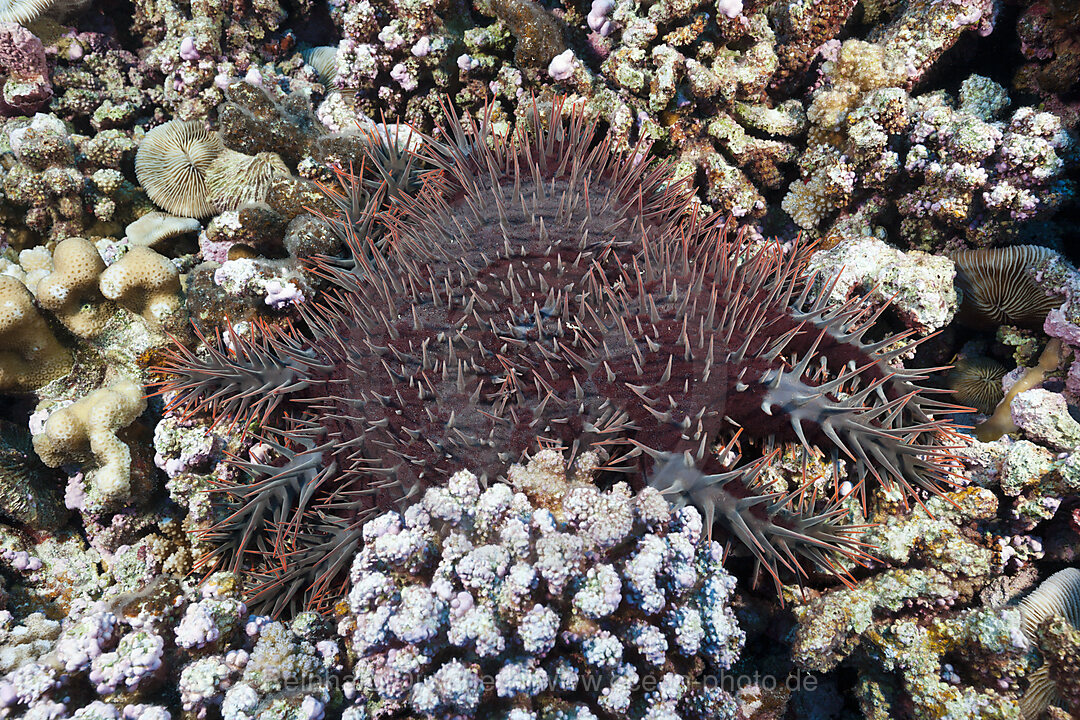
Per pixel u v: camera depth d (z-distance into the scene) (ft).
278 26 1.96
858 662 1.39
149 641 1.18
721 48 1.69
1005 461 1.40
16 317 1.46
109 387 1.51
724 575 1.19
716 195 1.70
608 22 1.71
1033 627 1.32
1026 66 1.55
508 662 1.10
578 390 1.23
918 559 1.41
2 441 1.52
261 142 1.70
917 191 1.56
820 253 1.61
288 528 1.36
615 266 1.37
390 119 1.87
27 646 1.26
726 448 1.25
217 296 1.56
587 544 1.14
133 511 1.53
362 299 1.39
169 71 1.77
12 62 1.77
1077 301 1.40
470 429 1.24
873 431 1.25
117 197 1.77
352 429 1.30
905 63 1.57
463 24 1.81
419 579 1.19
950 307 1.51
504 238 1.38
